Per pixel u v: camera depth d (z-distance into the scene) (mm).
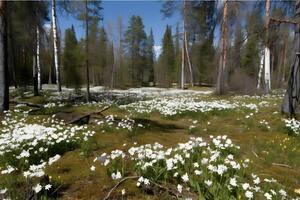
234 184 4012
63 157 5984
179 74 54656
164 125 10836
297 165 6355
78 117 9656
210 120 12125
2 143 5801
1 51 10453
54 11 23359
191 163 5066
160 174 4527
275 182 4965
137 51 57344
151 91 35125
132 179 4715
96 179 4785
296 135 8836
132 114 13594
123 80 54156
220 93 23047
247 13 15219
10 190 4066
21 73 34438
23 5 18703
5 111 10266
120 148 6773
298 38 10820
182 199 3980
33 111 12836
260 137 8812
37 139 5961
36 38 23016
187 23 28641
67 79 41250
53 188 4324
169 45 62188
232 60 19000
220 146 6191
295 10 10648
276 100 17109
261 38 11953
